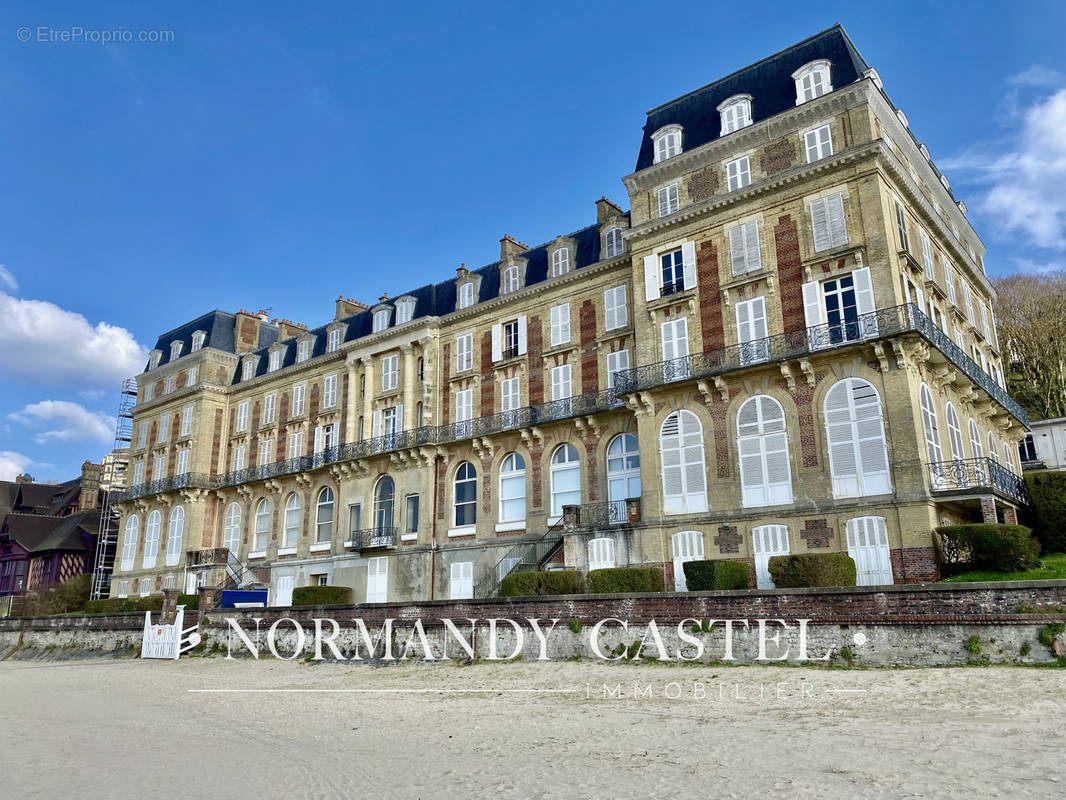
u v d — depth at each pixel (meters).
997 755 10.09
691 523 26.92
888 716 12.87
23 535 66.38
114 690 24.89
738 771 10.15
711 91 31.73
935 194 32.91
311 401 46.25
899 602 16.88
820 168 26.70
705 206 29.06
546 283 35.88
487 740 13.41
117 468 77.31
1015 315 57.00
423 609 24.55
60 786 11.73
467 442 36.72
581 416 32.53
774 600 18.39
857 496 24.02
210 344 52.75
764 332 27.02
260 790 10.72
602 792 9.59
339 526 41.16
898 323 24.16
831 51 28.58
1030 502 27.06
